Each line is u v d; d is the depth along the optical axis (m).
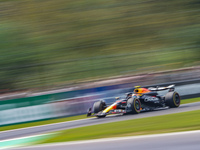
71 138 21.95
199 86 46.66
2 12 75.44
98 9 76.81
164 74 46.28
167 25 72.31
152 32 70.69
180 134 17.84
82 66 60.12
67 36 70.12
